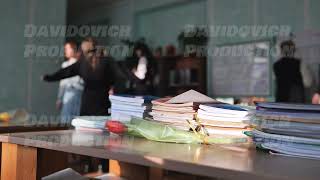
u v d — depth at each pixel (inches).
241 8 206.1
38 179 38.2
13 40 175.8
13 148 39.4
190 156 27.5
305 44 177.6
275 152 31.9
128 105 47.1
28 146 38.1
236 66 206.7
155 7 250.5
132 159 27.4
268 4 195.0
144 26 258.7
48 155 43.4
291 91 156.0
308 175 21.7
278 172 22.4
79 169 75.2
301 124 31.0
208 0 221.6
